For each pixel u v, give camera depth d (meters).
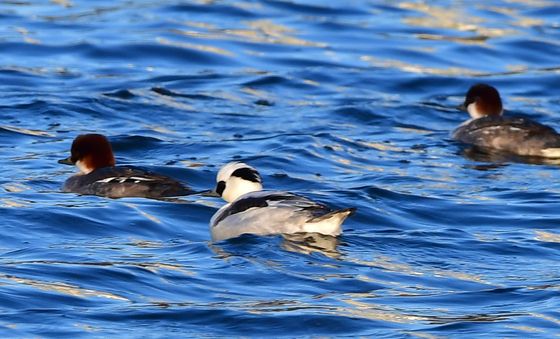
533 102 24.75
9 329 11.20
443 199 16.97
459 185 17.94
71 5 31.50
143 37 28.19
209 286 12.70
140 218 15.49
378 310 12.06
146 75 25.34
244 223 14.28
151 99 23.06
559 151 20.06
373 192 17.20
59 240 14.58
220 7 31.27
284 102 23.55
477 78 26.33
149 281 12.80
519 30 30.23
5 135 20.20
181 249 14.17
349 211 14.10
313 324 11.60
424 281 13.15
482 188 17.77
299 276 13.08
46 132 20.61
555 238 15.15
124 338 11.11
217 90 24.20
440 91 25.42
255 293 12.53
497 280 13.23
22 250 13.95
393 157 19.69
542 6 32.53
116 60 26.64
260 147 19.89
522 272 13.59
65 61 26.34
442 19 31.09
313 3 32.09
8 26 28.92
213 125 21.55
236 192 15.27
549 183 18.12
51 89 23.69
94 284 12.62
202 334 11.33
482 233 15.38
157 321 11.60
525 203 16.89
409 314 11.95
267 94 24.16
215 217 14.77
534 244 14.81
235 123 21.69
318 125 21.64
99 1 32.03
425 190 17.52
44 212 15.41
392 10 31.81
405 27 30.30
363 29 29.92
